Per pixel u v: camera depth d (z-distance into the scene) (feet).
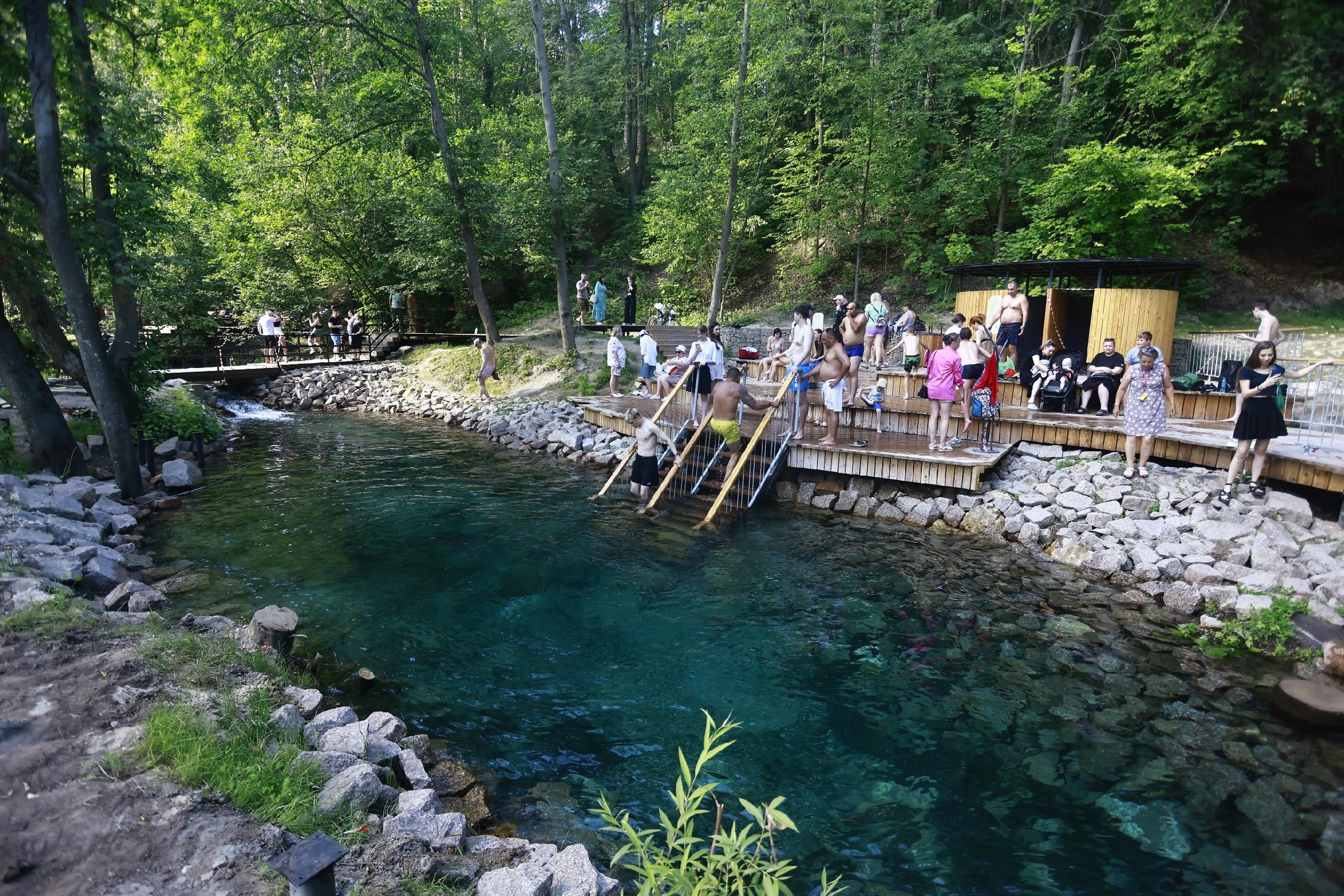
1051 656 21.93
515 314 98.99
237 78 56.54
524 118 94.79
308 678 19.11
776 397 37.96
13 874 9.34
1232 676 20.77
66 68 33.50
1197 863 13.73
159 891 9.37
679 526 33.68
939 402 36.68
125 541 28.94
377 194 81.35
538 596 25.77
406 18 59.52
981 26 85.15
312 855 8.29
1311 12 58.23
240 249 83.61
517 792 15.60
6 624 16.53
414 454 49.47
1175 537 28.43
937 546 31.19
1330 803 15.35
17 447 35.88
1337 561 24.91
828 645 22.56
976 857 13.94
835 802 15.56
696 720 18.61
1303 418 31.37
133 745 12.34
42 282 33.91
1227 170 66.03
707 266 94.79
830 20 73.72
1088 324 53.26
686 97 91.04
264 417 64.64
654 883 7.98
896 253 85.05
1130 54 70.44
